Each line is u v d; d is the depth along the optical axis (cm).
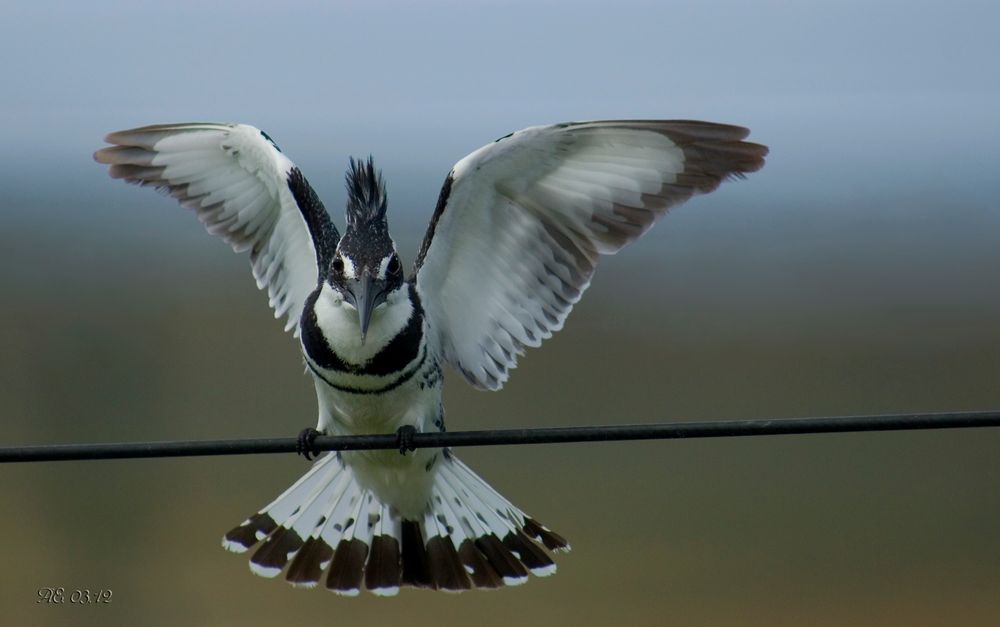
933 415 993
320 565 1275
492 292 1245
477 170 1175
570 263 1247
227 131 1273
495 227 1220
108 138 1314
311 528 1282
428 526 1284
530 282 1248
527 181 1198
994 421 989
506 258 1235
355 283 1159
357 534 1281
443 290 1236
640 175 1202
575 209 1226
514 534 1281
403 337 1172
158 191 1337
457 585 1273
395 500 1277
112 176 1332
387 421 1208
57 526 2414
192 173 1319
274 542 1277
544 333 1254
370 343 1162
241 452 1100
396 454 1223
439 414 1238
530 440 1059
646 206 1215
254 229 1323
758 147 1173
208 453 1089
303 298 1297
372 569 1274
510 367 1260
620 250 1234
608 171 1203
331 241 1244
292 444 1119
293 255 1300
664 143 1182
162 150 1312
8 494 2494
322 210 1259
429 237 1210
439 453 1266
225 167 1304
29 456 1037
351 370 1170
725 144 1175
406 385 1185
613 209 1223
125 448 1050
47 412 2936
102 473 2517
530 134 1159
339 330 1167
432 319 1221
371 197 1207
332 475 1289
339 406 1203
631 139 1175
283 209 1284
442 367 1245
